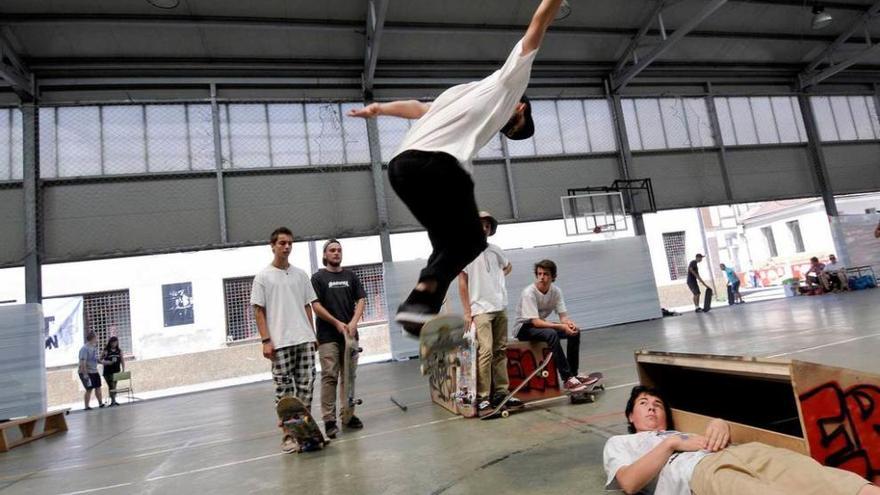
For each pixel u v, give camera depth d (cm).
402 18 966
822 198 1282
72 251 852
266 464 317
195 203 917
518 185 1102
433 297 142
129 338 1351
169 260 1416
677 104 1235
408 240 1532
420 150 139
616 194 1141
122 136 901
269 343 357
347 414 391
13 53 821
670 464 184
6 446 498
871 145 1359
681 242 2105
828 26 1208
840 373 174
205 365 1370
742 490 150
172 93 945
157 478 313
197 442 422
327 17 930
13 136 865
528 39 144
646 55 1099
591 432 295
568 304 1101
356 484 253
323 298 398
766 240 2244
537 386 423
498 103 146
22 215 847
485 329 379
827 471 147
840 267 1265
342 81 1031
